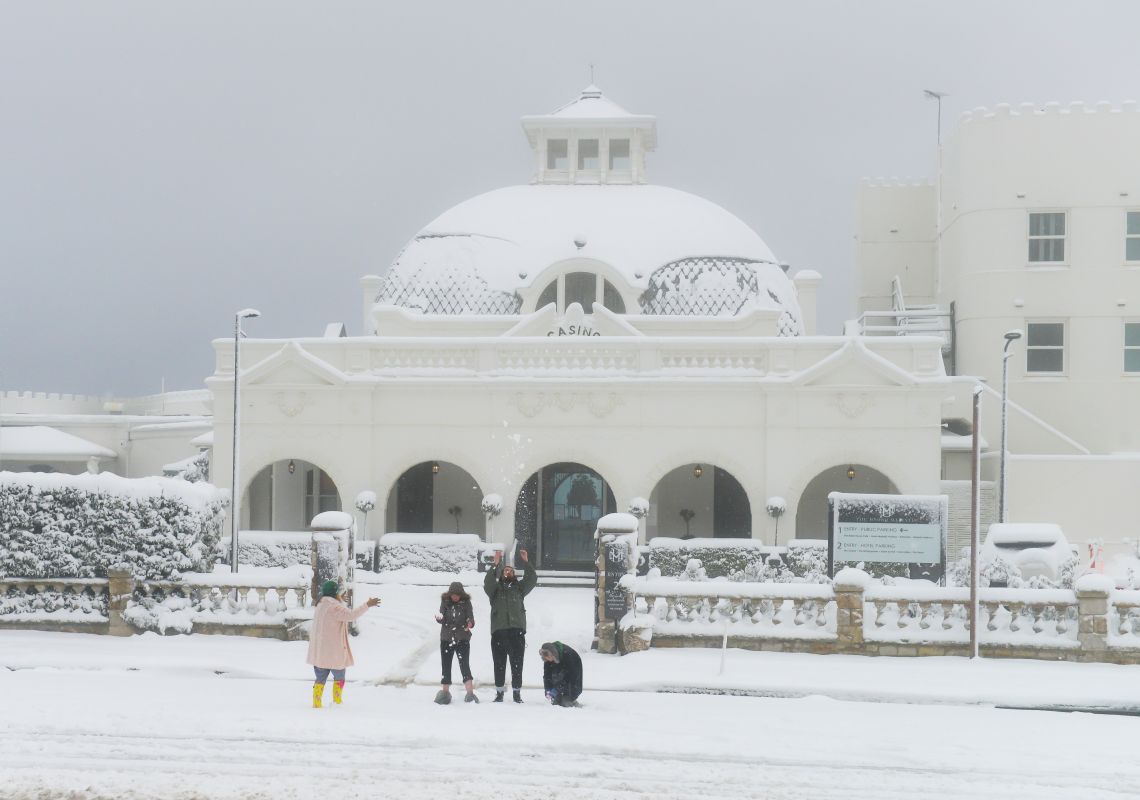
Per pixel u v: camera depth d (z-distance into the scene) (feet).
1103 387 161.79
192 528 91.66
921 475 130.93
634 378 133.80
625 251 160.25
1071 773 50.34
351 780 47.14
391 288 165.17
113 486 91.61
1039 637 82.48
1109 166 162.71
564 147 187.93
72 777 46.75
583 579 134.92
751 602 86.58
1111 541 145.69
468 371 135.95
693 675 73.97
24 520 91.61
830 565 99.66
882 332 180.55
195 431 182.19
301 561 131.85
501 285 159.22
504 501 134.41
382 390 135.64
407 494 149.69
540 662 80.69
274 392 135.95
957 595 83.66
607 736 55.16
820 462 131.85
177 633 88.99
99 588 91.20
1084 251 163.22
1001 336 164.76
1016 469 146.82
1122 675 75.92
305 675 73.72
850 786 47.85
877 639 83.25
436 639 90.22
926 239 197.88
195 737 53.26
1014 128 165.48
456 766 49.39
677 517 149.38
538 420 134.72
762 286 162.20
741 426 133.39
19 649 80.84
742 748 53.67
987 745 55.83
